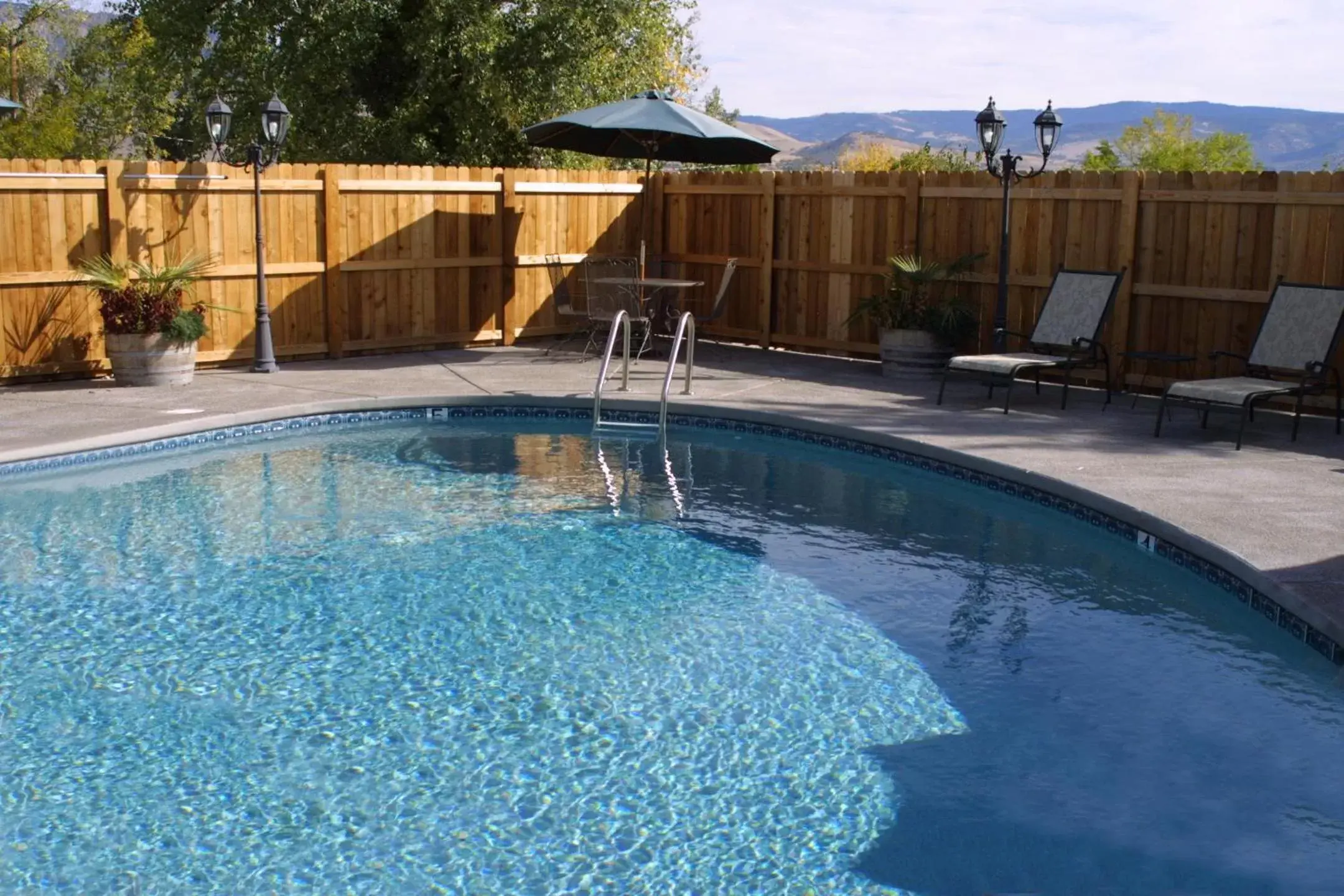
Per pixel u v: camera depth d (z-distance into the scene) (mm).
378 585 6359
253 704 4922
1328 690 5125
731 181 14328
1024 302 12180
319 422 10180
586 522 7582
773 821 4059
